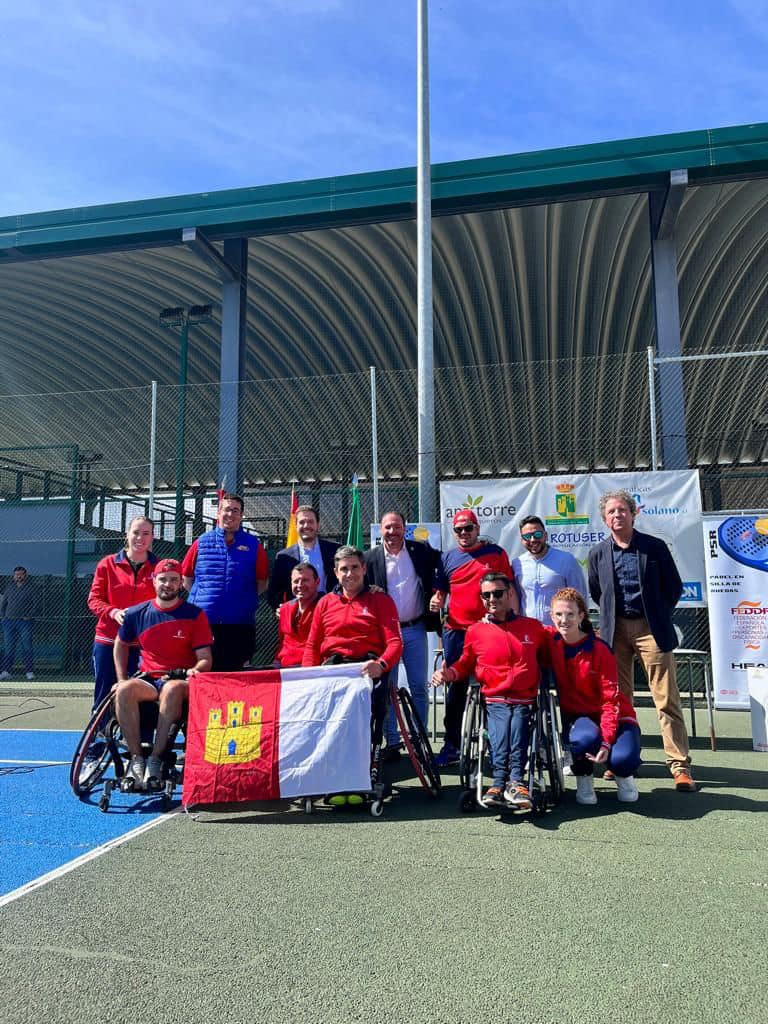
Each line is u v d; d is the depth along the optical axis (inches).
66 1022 86.7
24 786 205.2
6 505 492.7
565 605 182.9
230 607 226.2
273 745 179.8
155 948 104.8
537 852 146.2
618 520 202.2
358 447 816.9
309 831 161.9
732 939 107.1
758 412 729.0
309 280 573.6
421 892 125.3
